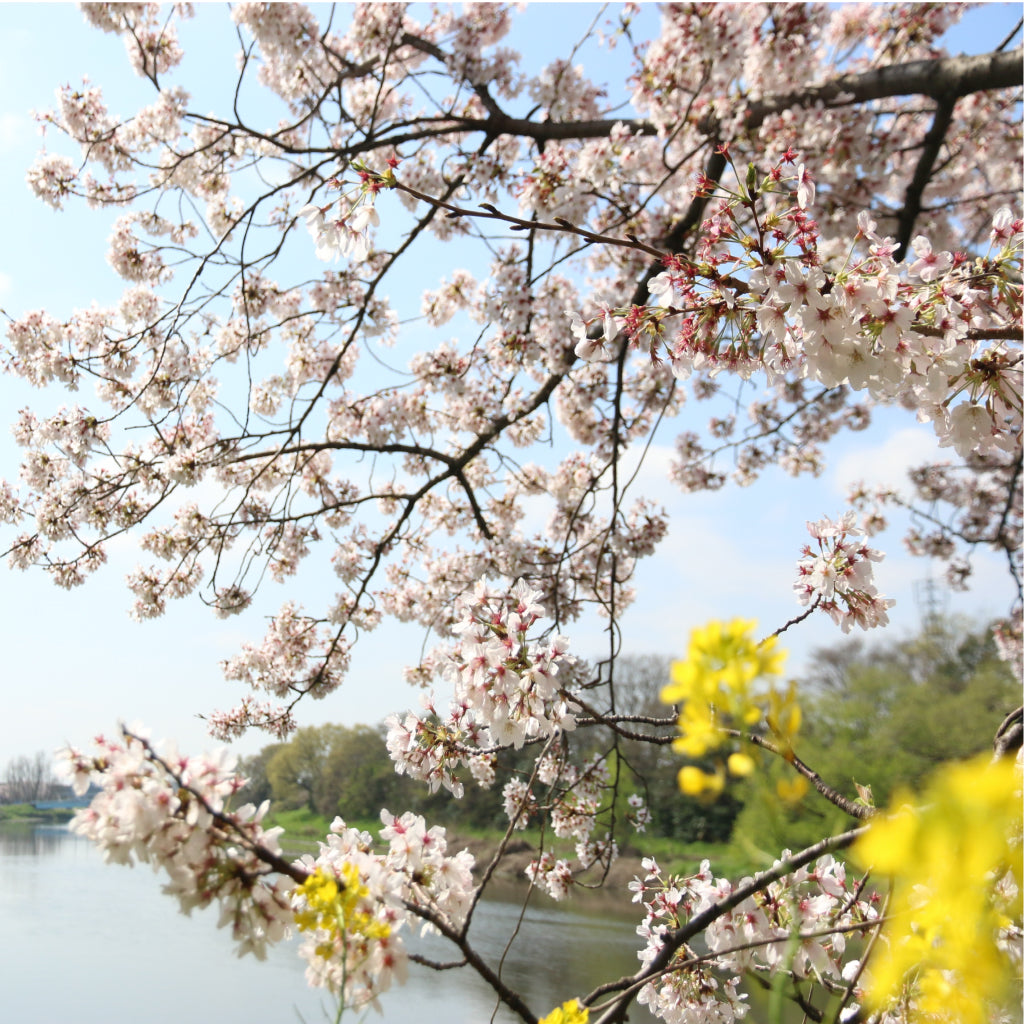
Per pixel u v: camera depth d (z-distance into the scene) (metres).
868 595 2.70
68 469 7.72
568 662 2.62
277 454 6.18
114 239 7.44
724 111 5.54
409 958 1.61
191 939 16.45
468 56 6.44
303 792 19.11
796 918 1.22
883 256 2.06
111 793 1.50
